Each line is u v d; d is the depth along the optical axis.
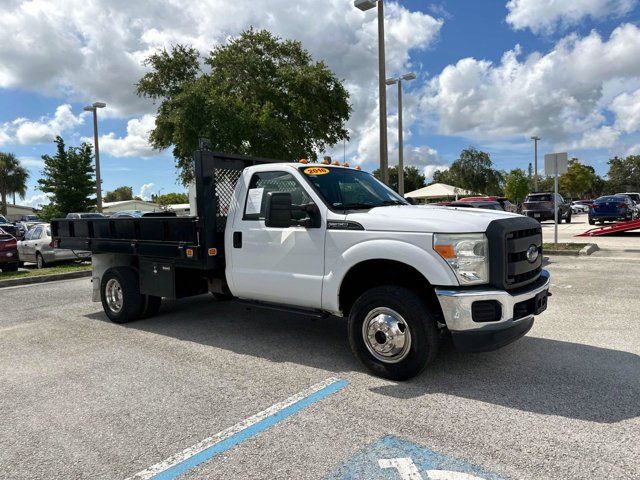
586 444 3.19
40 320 7.28
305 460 3.09
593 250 13.68
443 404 3.87
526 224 4.47
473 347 4.03
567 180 72.94
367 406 3.87
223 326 6.55
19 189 69.00
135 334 6.25
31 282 11.61
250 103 20.72
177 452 3.24
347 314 4.93
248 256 5.42
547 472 2.88
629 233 19.31
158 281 6.36
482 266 4.11
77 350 5.61
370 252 4.42
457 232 4.08
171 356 5.29
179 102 19.38
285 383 4.42
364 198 5.34
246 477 2.93
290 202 4.68
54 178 29.14
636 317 6.36
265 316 7.11
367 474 2.91
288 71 21.72
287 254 5.07
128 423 3.68
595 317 6.41
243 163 6.17
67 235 7.81
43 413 3.89
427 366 4.52
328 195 5.04
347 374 4.61
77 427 3.64
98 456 3.21
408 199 6.07
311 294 4.89
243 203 5.53
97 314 7.63
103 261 7.32
